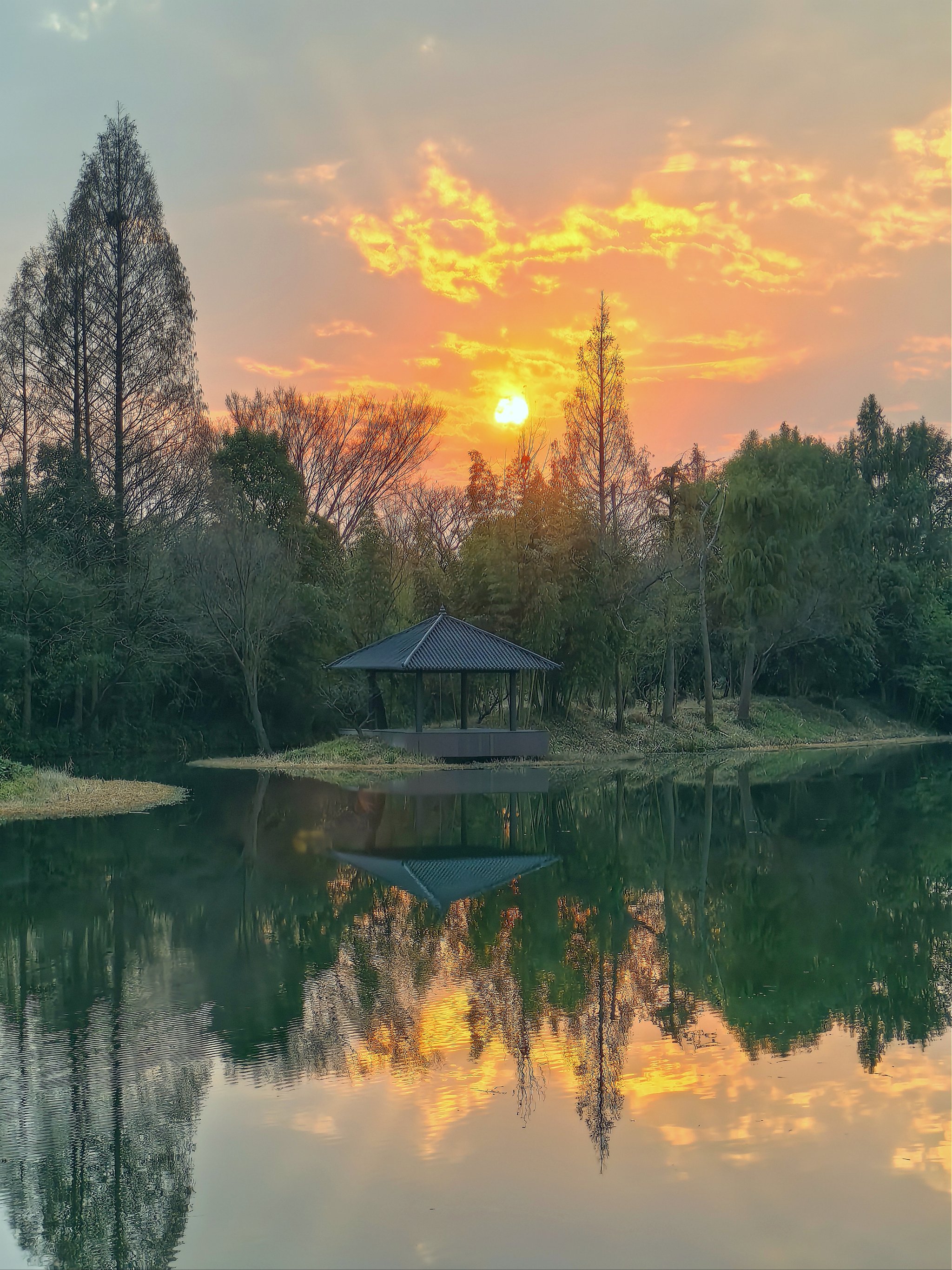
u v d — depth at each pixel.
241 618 47.28
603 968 13.95
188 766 42.53
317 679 51.81
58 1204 7.85
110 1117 9.27
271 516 58.12
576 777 38.78
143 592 46.12
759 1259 7.07
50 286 47.66
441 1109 9.45
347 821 26.84
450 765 42.66
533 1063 10.55
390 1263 7.05
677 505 57.97
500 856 22.12
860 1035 11.44
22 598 42.16
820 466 58.88
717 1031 11.54
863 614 62.00
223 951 14.59
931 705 68.38
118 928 15.88
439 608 52.91
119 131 48.84
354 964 14.05
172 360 48.75
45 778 31.86
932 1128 9.05
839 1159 8.48
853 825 26.98
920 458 72.06
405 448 76.62
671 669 54.72
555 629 48.06
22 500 44.91
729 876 20.20
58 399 48.09
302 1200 7.87
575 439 56.34
